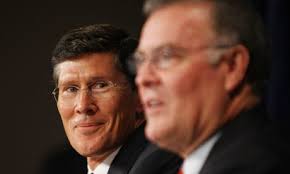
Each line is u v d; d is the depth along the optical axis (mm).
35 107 8758
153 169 4047
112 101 4324
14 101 8828
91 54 4312
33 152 8711
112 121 4340
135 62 3000
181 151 2994
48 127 8734
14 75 8828
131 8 8602
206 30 2818
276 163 2668
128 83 4391
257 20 2906
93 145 4332
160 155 4078
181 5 2857
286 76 5895
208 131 2885
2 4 8883
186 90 2803
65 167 8414
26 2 8844
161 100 2832
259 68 2881
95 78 4305
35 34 8773
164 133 2848
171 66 2814
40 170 8633
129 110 4422
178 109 2812
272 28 5977
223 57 2818
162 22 2855
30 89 8773
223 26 2822
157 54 2838
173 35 2814
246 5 2891
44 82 8773
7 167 8734
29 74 8773
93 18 8641
